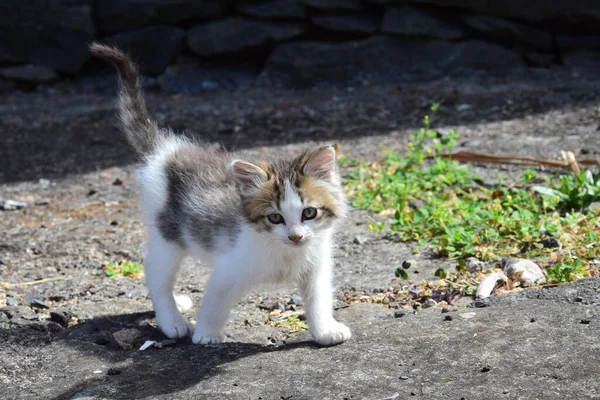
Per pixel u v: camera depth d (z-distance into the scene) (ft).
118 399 16.62
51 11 55.52
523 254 24.31
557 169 34.14
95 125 47.88
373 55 52.65
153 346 19.83
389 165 36.19
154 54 54.85
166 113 48.83
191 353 18.97
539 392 15.14
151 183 21.67
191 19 55.11
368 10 53.72
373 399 15.57
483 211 27.53
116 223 32.40
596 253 23.58
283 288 24.14
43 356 19.44
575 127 40.98
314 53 52.95
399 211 28.71
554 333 17.57
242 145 43.34
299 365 17.60
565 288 20.17
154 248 21.36
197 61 55.67
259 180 18.37
